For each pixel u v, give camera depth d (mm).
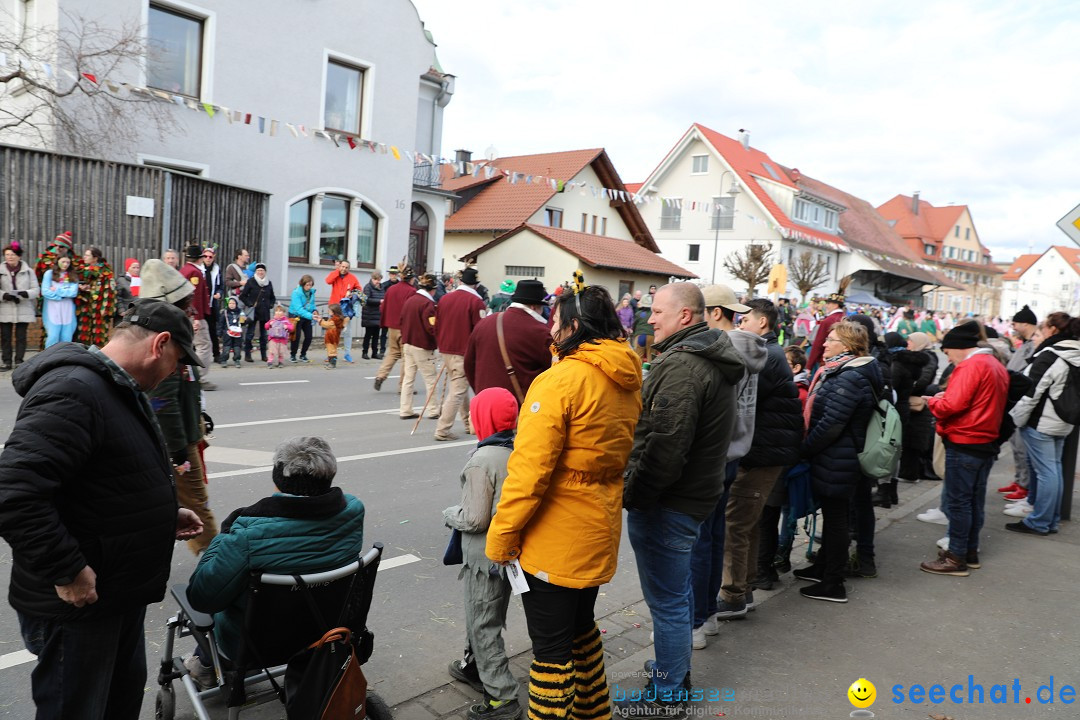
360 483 6570
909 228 67312
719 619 4270
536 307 6160
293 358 13891
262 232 15672
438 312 8414
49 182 12312
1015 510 6664
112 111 13414
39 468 2020
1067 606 4637
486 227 31766
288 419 8914
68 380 2135
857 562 5109
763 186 41625
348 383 11969
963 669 3777
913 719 3293
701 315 3162
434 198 23688
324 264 18062
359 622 2760
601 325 2645
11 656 3459
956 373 5047
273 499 2646
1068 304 78562
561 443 2561
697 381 2971
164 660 2947
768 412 4047
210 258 12227
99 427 2168
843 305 9227
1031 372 6012
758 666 3732
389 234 19391
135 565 2281
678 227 43469
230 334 12500
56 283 10320
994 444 5059
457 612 4227
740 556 4199
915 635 4160
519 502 2559
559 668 2676
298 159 17203
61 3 13141
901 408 6766
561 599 2664
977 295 72562
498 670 3148
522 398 6039
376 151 18750
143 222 13359
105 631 2283
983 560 5457
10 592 2246
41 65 12828
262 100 16391
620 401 2639
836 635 4129
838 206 44781
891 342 6801
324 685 2561
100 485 2199
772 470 4109
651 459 2963
